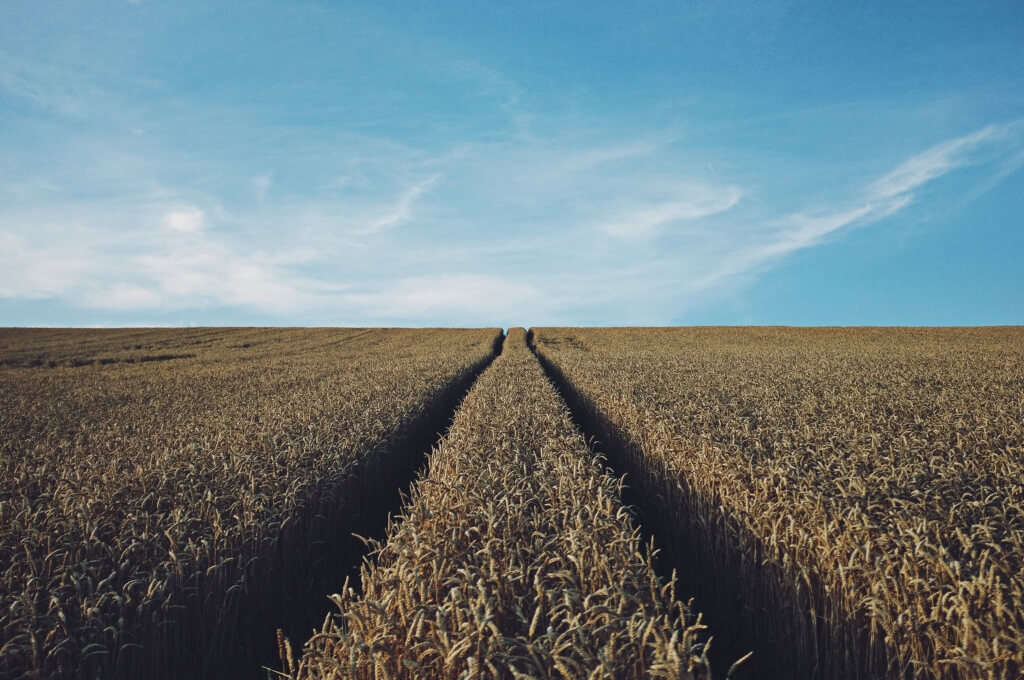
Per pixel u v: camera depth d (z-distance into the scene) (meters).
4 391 17.92
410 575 3.47
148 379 21.05
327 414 10.59
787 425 8.38
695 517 6.35
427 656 2.93
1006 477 5.34
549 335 51.75
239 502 5.39
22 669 3.33
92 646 3.45
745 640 5.05
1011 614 3.11
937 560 3.58
